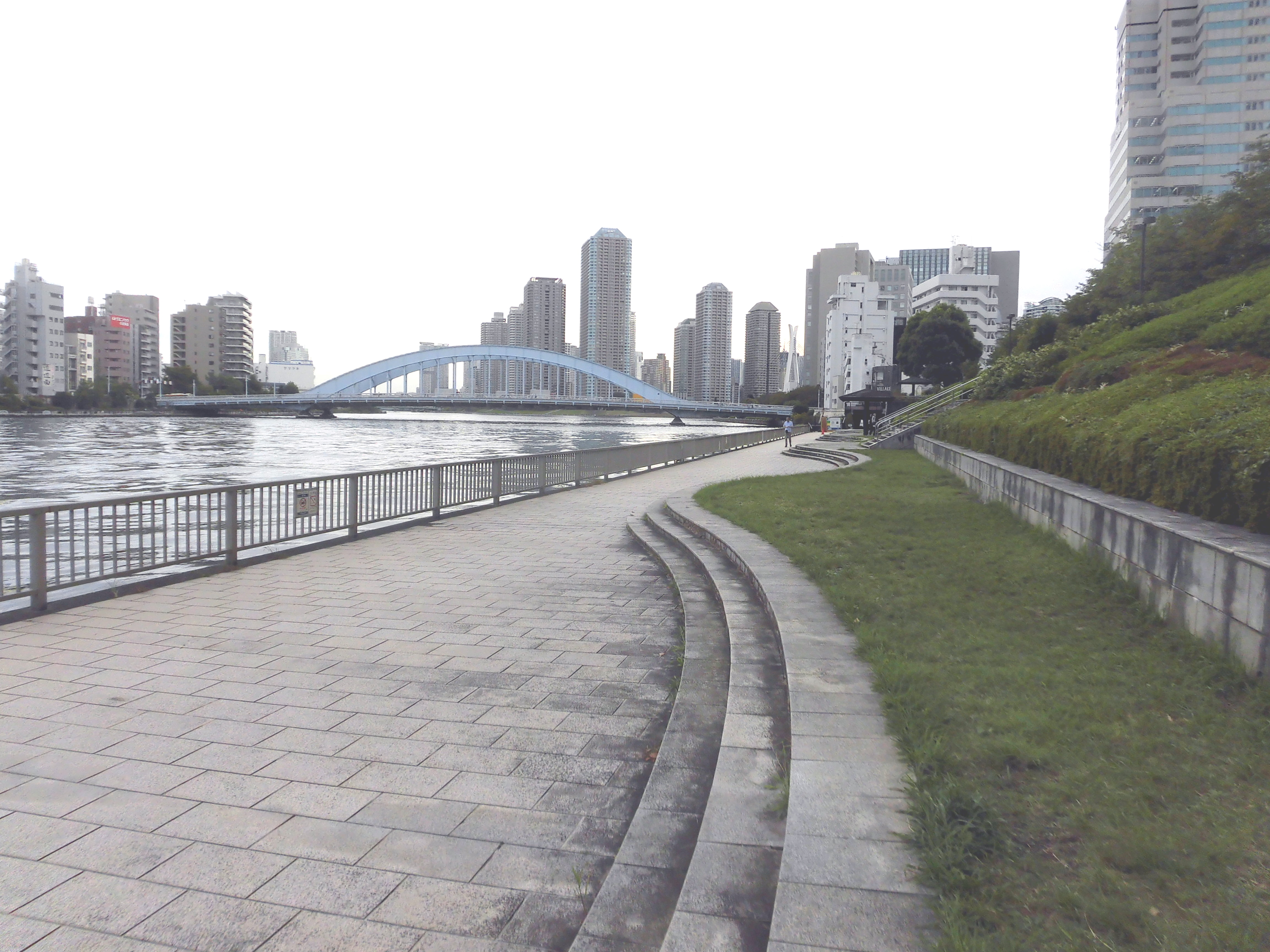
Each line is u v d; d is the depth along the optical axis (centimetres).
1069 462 936
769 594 667
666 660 603
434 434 9669
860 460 2308
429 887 310
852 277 11250
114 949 271
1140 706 397
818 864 274
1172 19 8738
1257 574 418
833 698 427
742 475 2308
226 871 318
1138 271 2892
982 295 11900
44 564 726
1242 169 7762
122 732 456
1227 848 268
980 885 258
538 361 13050
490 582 884
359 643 642
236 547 950
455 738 454
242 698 513
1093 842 277
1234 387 811
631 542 1171
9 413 11906
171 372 15938
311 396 13288
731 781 367
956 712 392
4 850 331
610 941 271
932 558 786
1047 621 555
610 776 409
